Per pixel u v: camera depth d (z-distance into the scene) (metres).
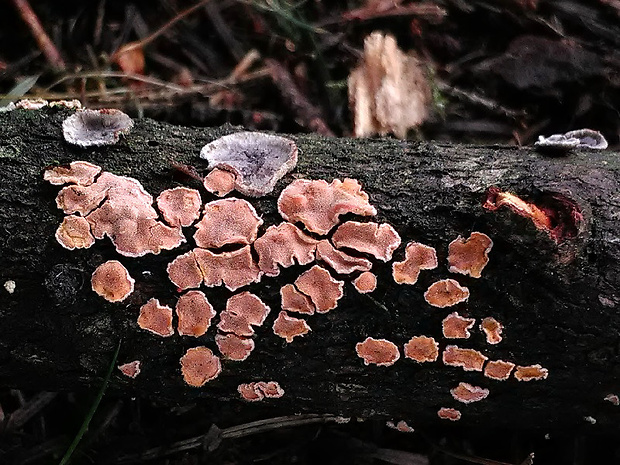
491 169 0.39
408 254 0.39
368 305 0.39
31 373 0.41
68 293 0.38
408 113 0.49
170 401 0.42
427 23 0.51
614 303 0.38
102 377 0.41
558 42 0.49
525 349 0.39
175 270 0.39
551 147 0.40
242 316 0.39
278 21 0.50
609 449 0.43
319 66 0.50
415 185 0.39
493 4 0.50
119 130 0.40
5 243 0.39
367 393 0.41
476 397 0.40
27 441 0.44
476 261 0.38
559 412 0.41
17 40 0.49
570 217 0.38
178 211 0.39
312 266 0.39
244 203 0.39
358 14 0.51
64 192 0.39
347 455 0.44
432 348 0.39
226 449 0.44
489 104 0.49
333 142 0.40
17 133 0.40
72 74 0.49
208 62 0.50
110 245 0.39
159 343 0.39
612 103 0.49
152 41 0.50
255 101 0.50
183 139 0.40
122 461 0.44
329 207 0.39
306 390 0.41
